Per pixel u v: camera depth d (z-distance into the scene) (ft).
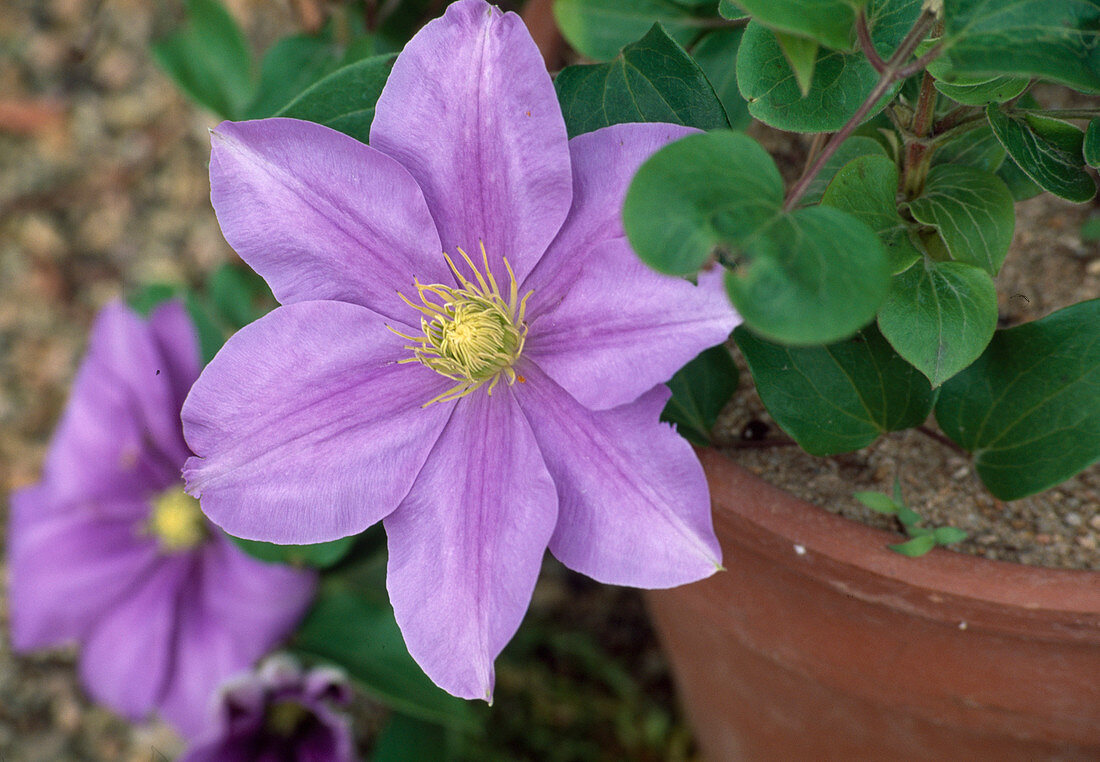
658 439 1.37
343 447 1.42
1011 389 1.53
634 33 1.73
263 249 1.43
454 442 1.43
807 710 1.83
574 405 1.40
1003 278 1.75
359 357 1.44
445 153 1.42
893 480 1.62
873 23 1.43
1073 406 1.50
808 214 1.27
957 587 1.49
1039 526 1.59
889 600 1.53
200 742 1.97
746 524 1.55
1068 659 1.54
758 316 1.23
